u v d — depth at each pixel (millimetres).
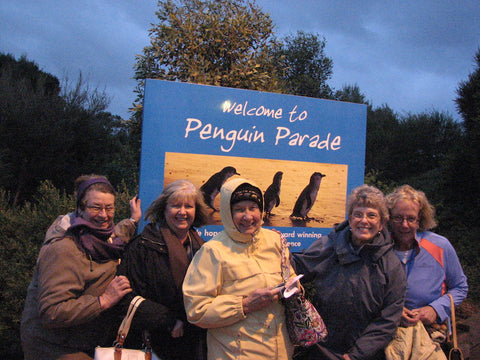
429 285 2629
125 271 2357
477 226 7496
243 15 5070
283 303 2207
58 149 10055
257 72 4926
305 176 3609
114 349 2166
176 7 5113
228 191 2162
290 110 3572
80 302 2152
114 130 12023
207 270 2139
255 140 3467
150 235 2406
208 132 3336
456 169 8031
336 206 3705
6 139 9430
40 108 10148
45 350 2246
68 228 2266
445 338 2582
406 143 13266
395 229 2689
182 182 2523
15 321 3645
